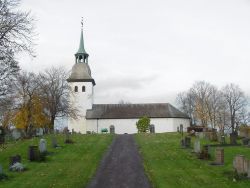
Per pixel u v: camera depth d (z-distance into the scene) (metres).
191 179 24.78
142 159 33.41
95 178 25.66
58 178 25.33
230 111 93.19
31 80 64.12
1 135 48.88
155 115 91.19
